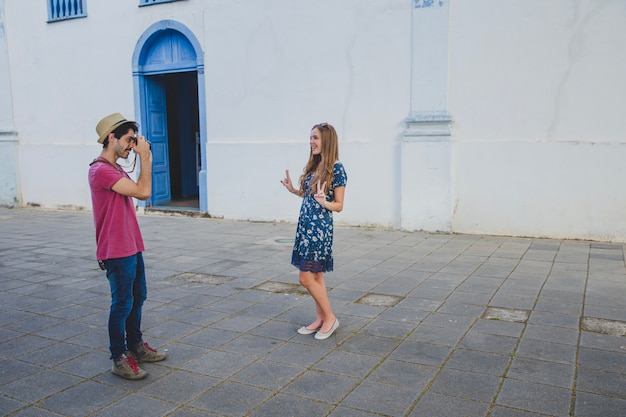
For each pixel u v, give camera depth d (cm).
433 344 393
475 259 652
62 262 685
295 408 305
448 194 809
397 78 834
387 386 329
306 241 398
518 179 773
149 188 340
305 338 412
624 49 699
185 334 424
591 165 730
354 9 855
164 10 1034
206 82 1009
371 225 880
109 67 1112
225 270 624
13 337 425
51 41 1173
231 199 1008
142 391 331
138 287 362
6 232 927
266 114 955
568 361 359
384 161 859
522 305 475
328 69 888
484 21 769
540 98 750
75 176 1187
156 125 1133
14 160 1255
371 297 509
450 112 805
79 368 365
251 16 946
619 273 572
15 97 1245
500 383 329
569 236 755
